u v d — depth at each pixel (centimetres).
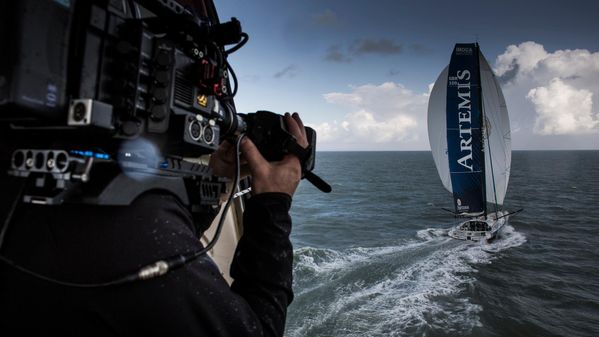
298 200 7006
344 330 1611
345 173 14700
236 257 110
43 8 72
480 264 2695
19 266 83
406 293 2016
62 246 84
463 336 1664
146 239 83
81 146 86
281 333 101
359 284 2131
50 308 83
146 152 93
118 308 80
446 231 3875
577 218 5269
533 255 3039
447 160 4212
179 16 100
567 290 2361
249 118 135
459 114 3928
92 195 79
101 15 80
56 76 74
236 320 89
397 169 17488
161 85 87
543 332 1817
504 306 1995
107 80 81
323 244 3419
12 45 68
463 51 3866
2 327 88
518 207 6331
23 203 91
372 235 3838
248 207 114
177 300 81
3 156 96
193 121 96
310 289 2056
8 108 70
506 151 4078
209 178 114
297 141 130
